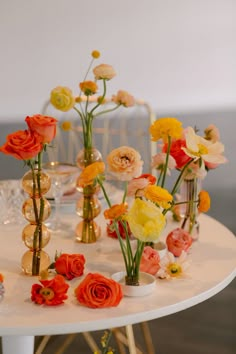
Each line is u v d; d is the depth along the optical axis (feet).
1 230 6.01
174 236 5.35
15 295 4.55
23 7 26.09
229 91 32.07
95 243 5.73
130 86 29.35
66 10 26.45
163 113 29.07
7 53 26.55
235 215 14.66
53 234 5.93
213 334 9.29
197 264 5.22
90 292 4.37
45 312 4.28
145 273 4.79
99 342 8.95
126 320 4.24
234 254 5.48
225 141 22.84
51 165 6.62
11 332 4.05
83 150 5.84
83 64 27.04
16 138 4.61
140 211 4.20
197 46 30.19
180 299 4.51
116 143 21.61
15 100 27.17
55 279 4.38
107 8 27.22
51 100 5.42
